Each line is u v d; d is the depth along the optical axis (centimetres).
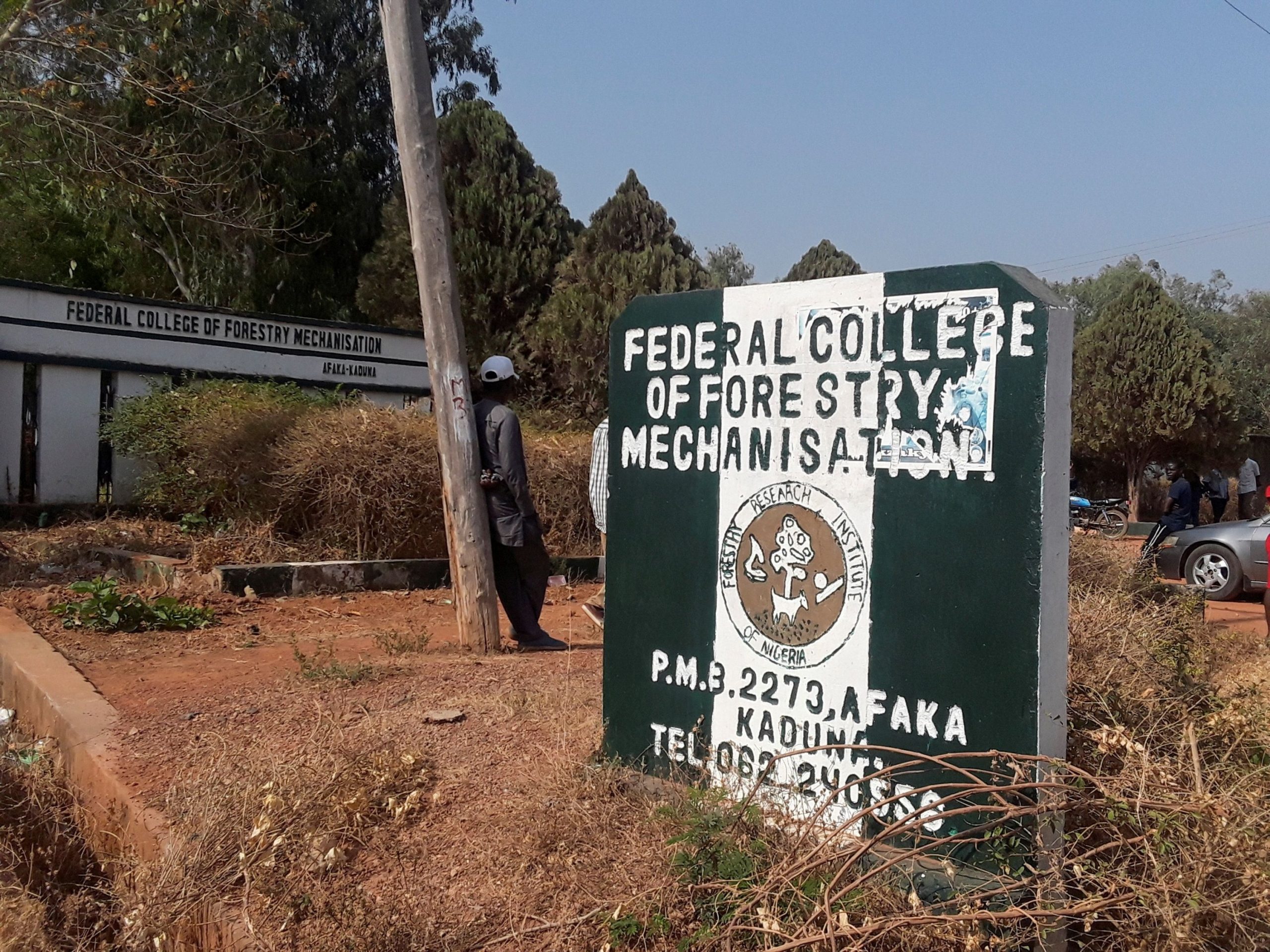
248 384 1295
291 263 2434
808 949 267
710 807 338
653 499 401
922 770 322
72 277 2478
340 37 2728
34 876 391
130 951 332
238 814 367
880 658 333
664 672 396
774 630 362
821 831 328
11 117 1400
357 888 330
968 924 271
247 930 314
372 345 1584
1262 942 259
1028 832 294
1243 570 1268
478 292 2003
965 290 313
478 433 693
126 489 1353
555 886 326
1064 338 300
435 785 405
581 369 1802
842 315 344
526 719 486
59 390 1309
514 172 2064
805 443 354
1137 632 484
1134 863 284
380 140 2833
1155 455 2427
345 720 486
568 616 877
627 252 1870
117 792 419
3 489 1276
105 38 1485
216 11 1944
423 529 1057
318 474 1030
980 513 311
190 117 1836
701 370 385
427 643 719
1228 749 348
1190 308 4044
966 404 313
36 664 617
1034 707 299
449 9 2977
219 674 604
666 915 300
